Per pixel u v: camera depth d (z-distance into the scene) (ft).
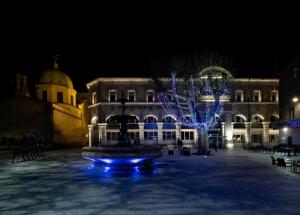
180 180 53.26
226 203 36.32
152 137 161.17
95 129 170.91
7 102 164.14
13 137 161.68
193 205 35.53
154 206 35.24
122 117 72.02
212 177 56.54
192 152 125.29
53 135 163.63
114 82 163.84
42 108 163.94
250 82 166.40
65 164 83.71
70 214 32.32
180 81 158.10
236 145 163.43
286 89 133.59
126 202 37.29
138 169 62.85
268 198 38.81
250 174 60.23
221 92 122.83
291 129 126.00
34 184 51.13
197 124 113.50
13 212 33.47
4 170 70.90
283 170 66.23
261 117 165.99
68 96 188.96
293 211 32.71
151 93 163.84
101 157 61.93
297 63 123.75
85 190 45.14
